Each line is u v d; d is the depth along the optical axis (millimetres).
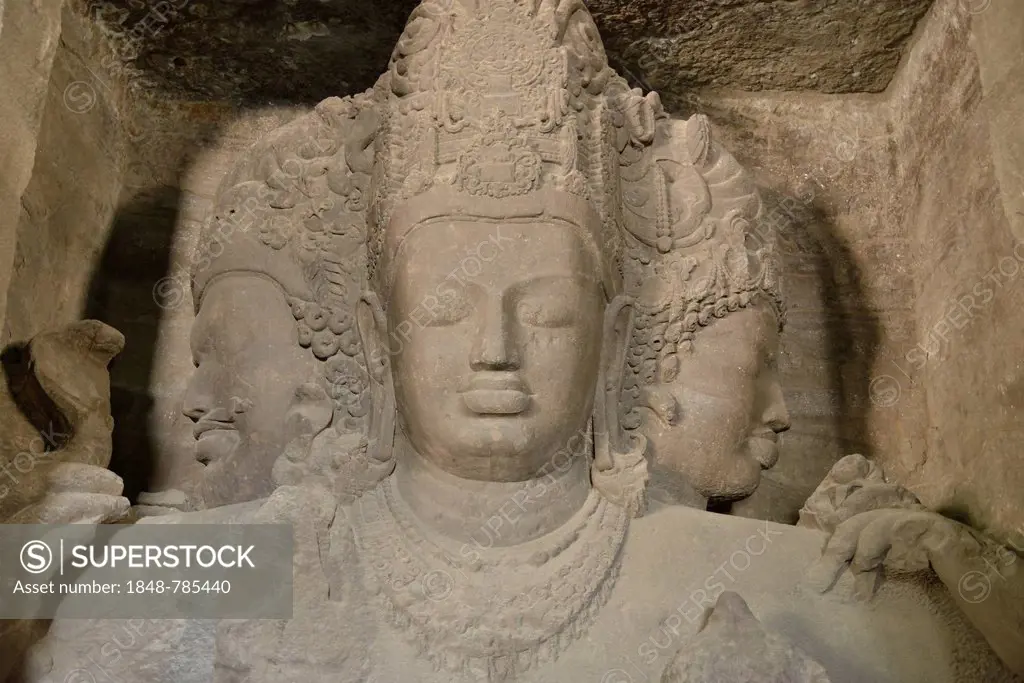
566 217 2672
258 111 3584
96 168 3254
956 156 3045
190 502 2998
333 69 3500
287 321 2959
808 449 3236
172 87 3520
